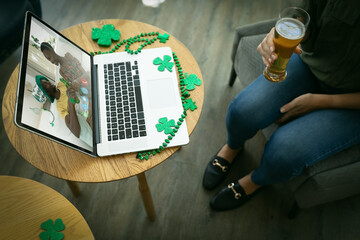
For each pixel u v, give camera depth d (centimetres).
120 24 117
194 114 98
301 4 101
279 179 113
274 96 112
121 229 135
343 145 101
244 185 134
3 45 138
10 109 98
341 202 142
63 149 92
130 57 107
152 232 135
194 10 200
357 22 89
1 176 89
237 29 136
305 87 114
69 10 199
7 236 82
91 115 94
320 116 104
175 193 144
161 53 108
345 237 135
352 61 95
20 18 138
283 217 139
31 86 78
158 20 196
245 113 113
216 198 138
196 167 150
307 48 107
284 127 109
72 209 86
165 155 91
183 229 136
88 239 83
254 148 155
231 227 137
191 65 108
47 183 143
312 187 107
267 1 204
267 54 100
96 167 90
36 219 84
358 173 104
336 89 108
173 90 101
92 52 110
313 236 135
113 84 101
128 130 93
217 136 159
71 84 92
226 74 177
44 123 76
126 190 143
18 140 93
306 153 101
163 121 94
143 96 99
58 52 93
